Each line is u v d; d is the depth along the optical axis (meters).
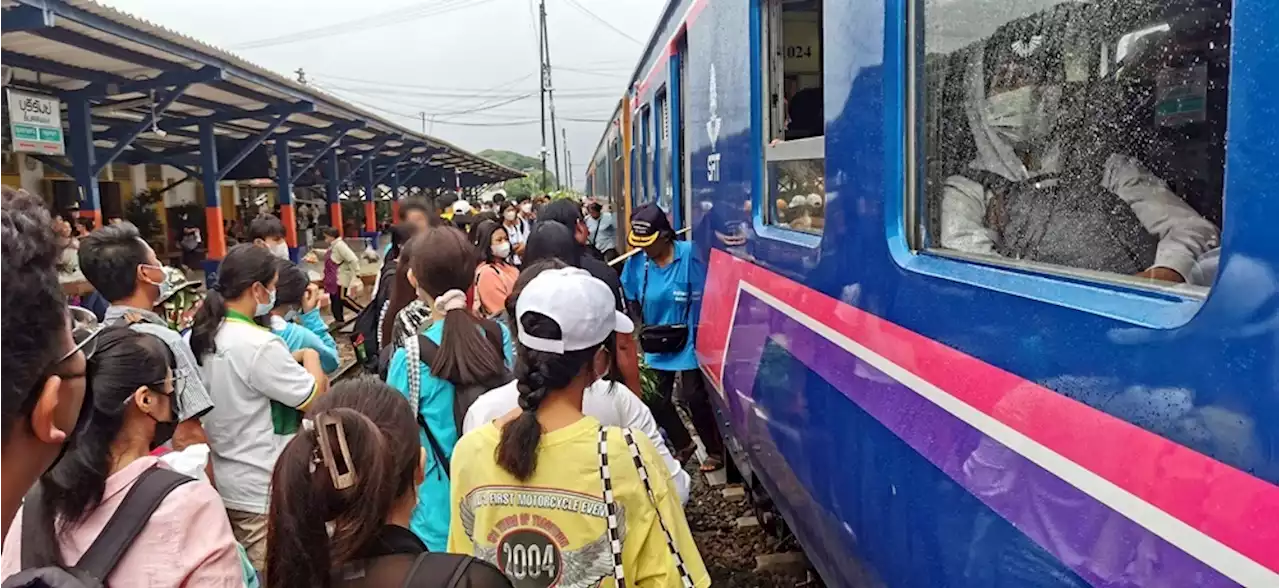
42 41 7.77
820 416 2.98
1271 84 1.19
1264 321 1.18
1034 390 1.69
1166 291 1.44
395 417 1.84
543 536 2.02
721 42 4.52
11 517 1.06
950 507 2.01
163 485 1.72
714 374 4.88
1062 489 1.59
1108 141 1.86
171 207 18.58
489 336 3.10
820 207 3.10
